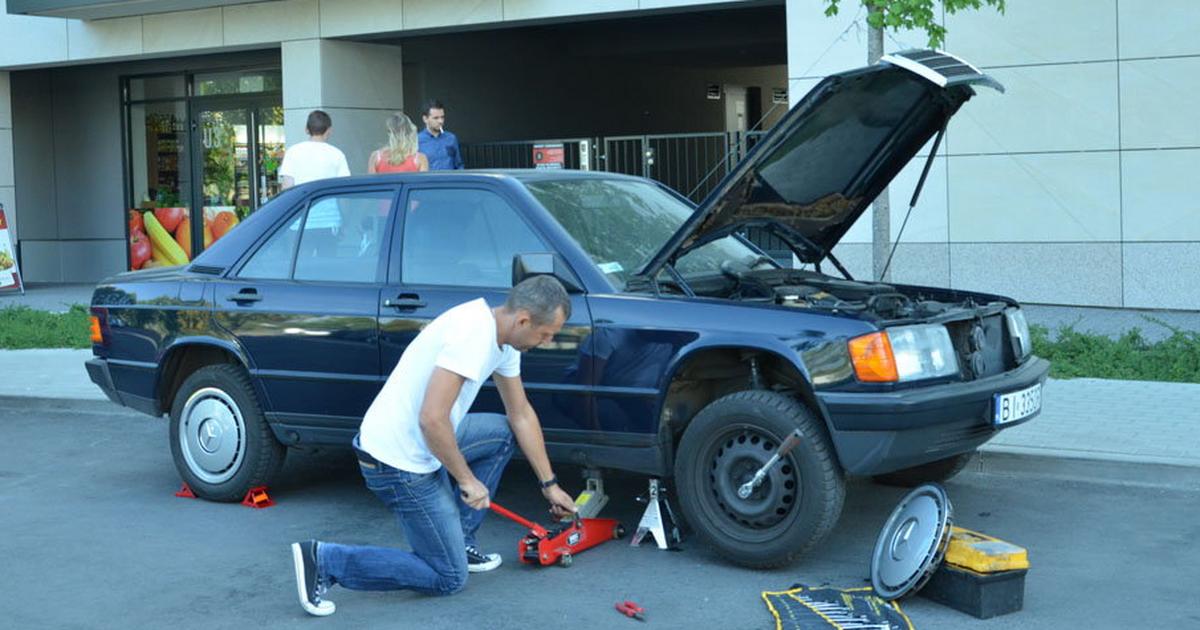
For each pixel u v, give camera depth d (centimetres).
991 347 649
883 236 1070
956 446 609
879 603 548
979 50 1427
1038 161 1414
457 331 523
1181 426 839
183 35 1906
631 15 1614
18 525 723
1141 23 1355
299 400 717
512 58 2256
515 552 651
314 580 556
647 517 650
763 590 582
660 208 730
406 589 564
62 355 1360
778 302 638
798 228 712
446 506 554
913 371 587
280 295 723
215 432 748
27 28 2034
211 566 640
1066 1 1385
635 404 625
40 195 2370
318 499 766
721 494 608
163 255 2248
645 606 565
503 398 569
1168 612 543
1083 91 1388
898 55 627
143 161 2264
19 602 590
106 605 584
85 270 2344
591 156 1797
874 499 732
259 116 2116
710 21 2227
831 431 583
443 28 1716
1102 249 1392
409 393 540
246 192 2147
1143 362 1059
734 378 659
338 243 723
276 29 1827
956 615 543
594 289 640
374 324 689
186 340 749
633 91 2625
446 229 688
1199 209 1345
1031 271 1429
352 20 1764
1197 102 1337
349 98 1833
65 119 2328
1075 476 768
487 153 1877
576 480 789
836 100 619
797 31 1488
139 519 730
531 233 661
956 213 1458
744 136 1694
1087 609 549
